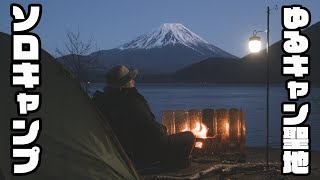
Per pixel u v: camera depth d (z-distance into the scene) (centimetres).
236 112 877
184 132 770
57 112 552
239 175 755
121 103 716
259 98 9225
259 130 2452
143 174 742
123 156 604
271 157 914
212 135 888
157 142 736
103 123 589
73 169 548
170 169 771
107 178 570
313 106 4600
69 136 553
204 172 738
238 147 873
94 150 567
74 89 568
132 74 721
